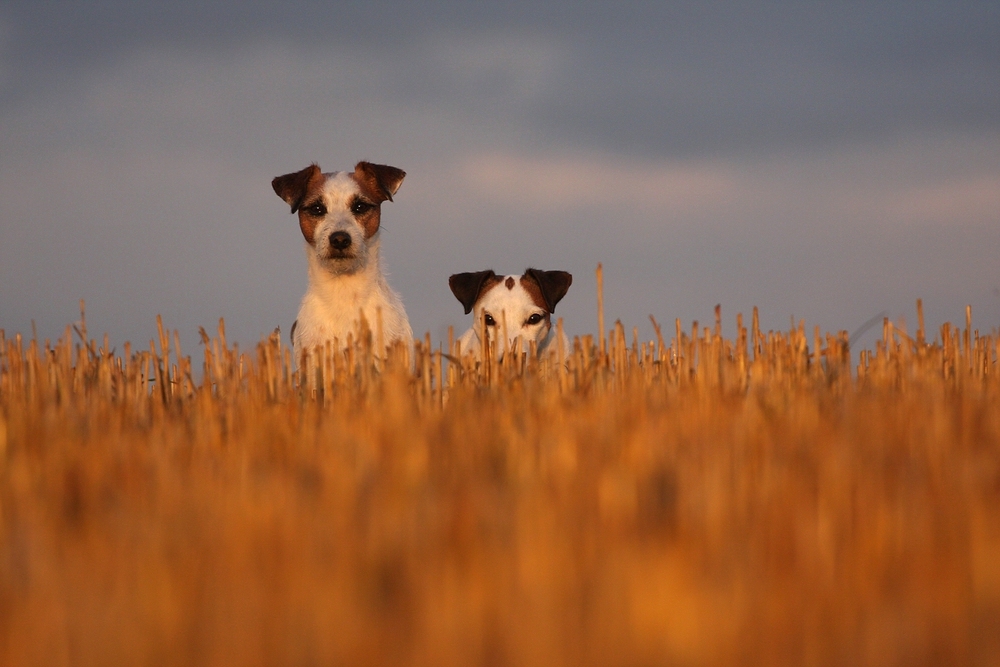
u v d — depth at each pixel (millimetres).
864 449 6906
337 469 6508
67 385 10523
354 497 6039
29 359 10586
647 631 4594
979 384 9992
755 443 7031
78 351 11320
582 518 5688
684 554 5148
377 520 5641
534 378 10156
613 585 4855
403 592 4957
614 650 4500
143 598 4934
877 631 4535
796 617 4730
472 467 6770
